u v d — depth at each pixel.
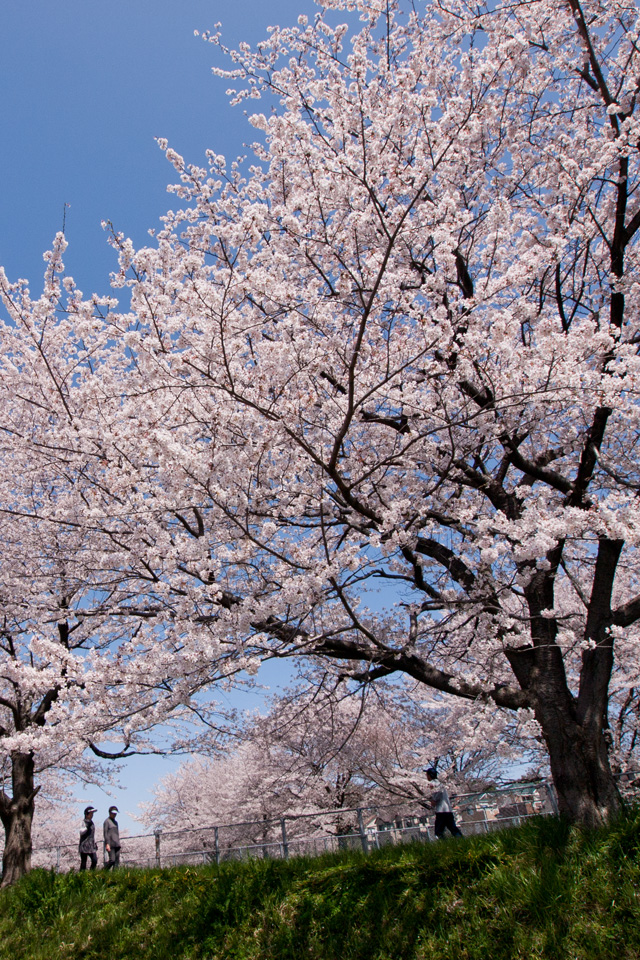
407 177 5.21
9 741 4.82
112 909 6.59
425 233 5.95
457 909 4.67
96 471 6.35
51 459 6.38
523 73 6.72
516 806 8.77
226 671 4.76
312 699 7.65
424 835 8.54
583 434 6.43
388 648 5.57
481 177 6.90
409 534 5.29
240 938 5.46
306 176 6.19
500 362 5.36
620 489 6.45
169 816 20.88
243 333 5.41
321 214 5.30
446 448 6.02
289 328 5.09
